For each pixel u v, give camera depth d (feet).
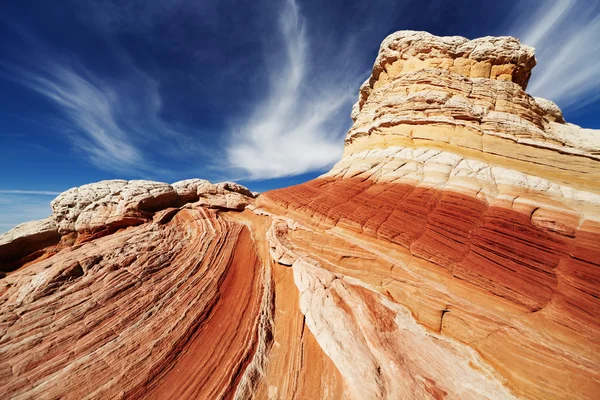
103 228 57.21
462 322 23.45
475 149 46.03
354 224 39.19
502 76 56.90
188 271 44.16
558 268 25.64
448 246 30.71
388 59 68.64
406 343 22.52
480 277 26.40
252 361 26.58
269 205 58.08
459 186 39.01
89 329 32.32
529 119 51.78
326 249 37.40
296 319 29.71
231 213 68.64
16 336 30.91
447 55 60.03
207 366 27.63
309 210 47.21
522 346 20.35
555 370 18.37
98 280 40.22
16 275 44.04
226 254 48.70
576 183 38.68
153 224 59.06
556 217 31.14
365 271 32.30
